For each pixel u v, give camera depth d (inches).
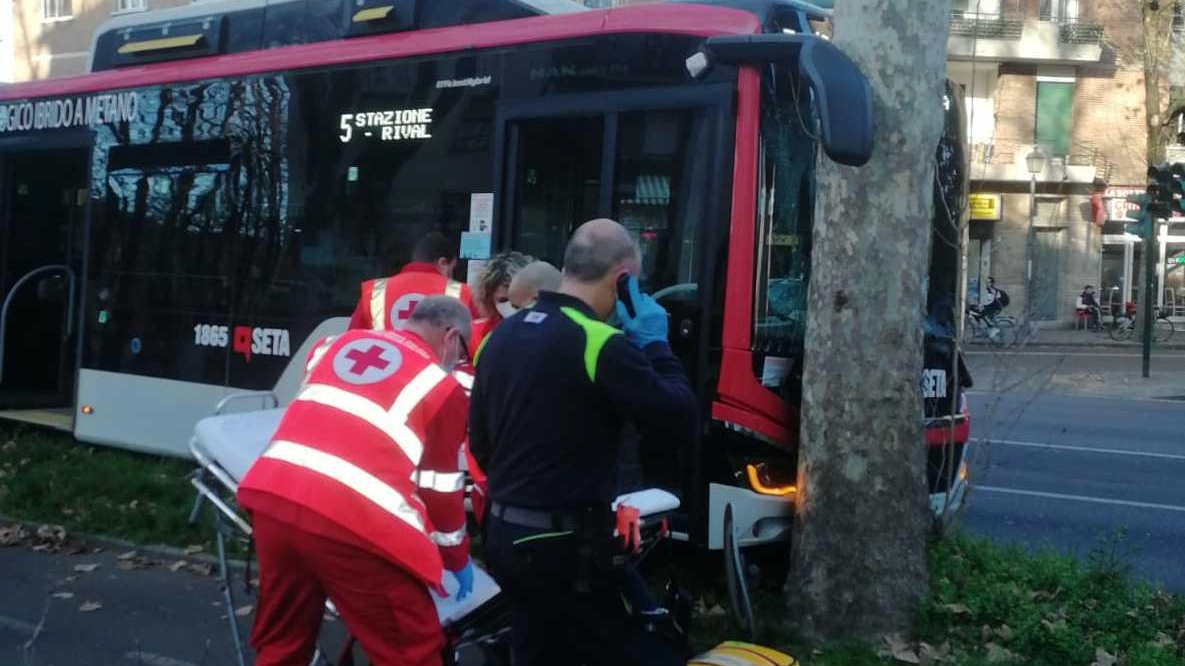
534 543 154.5
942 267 310.0
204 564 308.5
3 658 245.9
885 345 241.9
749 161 269.3
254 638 168.2
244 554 304.5
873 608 242.2
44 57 1648.6
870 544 242.7
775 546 282.7
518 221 311.3
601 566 154.7
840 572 243.3
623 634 160.1
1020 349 361.4
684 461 271.7
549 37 307.4
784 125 275.1
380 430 159.8
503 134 314.2
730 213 269.9
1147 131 1250.0
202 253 394.9
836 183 243.1
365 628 161.0
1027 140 1451.8
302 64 368.8
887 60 239.1
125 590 293.3
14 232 475.2
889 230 240.7
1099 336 1418.6
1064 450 573.9
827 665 230.2
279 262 372.2
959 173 315.0
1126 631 252.2
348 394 162.1
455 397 165.0
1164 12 1253.1
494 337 162.2
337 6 373.4
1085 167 1433.3
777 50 261.3
